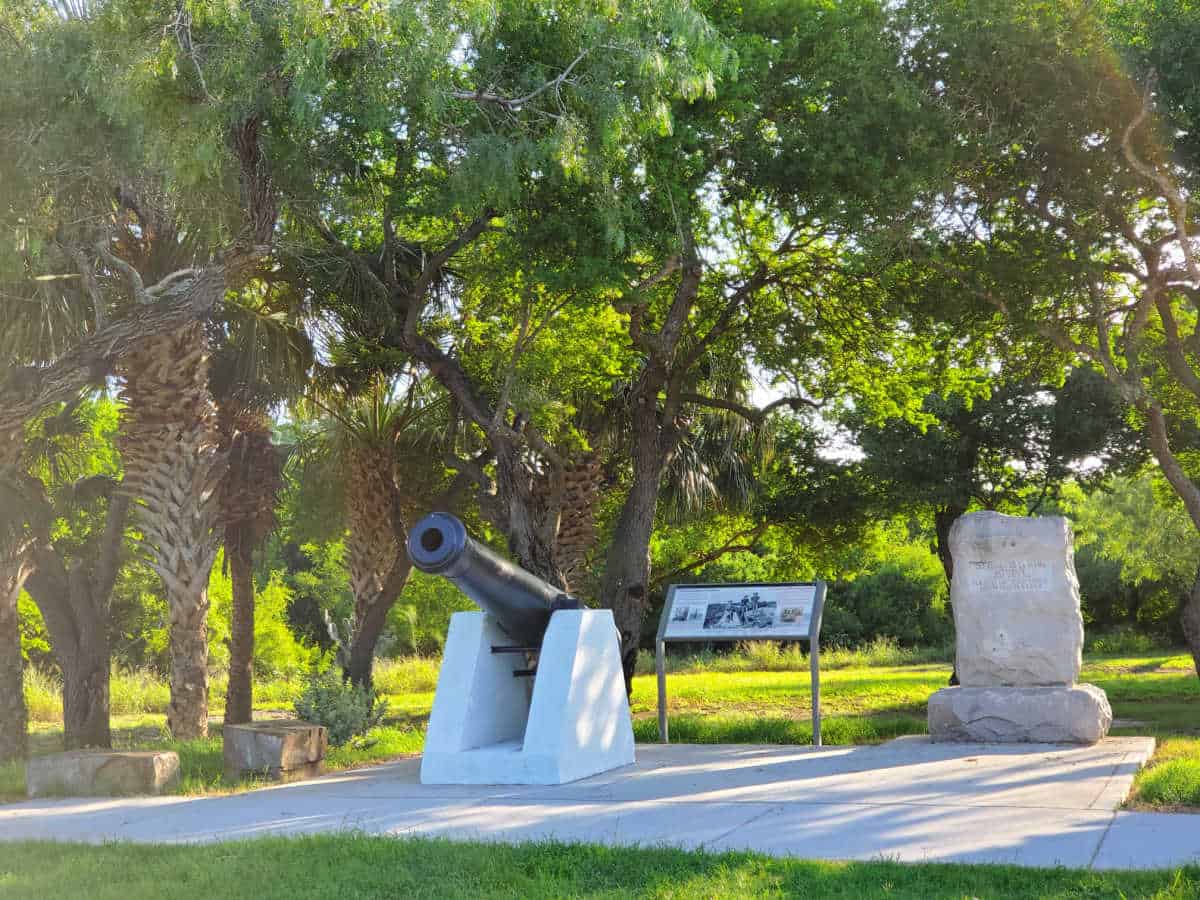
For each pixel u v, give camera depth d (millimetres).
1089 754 9805
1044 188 13719
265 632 33562
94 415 22625
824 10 13953
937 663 35188
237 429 16047
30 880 5914
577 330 16734
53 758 9547
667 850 6250
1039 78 12750
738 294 17016
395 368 17500
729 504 22969
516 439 16562
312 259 14766
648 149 12750
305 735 10406
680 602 12805
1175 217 12906
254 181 11156
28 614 28312
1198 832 6375
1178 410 19578
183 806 8703
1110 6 13250
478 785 9344
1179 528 34781
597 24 10961
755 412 18266
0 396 10688
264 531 17578
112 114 10289
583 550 20031
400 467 20656
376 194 14398
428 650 41781
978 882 5324
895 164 13227
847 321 17797
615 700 10281
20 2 10812
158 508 14688
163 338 14344
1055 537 11320
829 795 8141
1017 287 14305
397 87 11164
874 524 25359
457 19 10586
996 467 22469
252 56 10344
